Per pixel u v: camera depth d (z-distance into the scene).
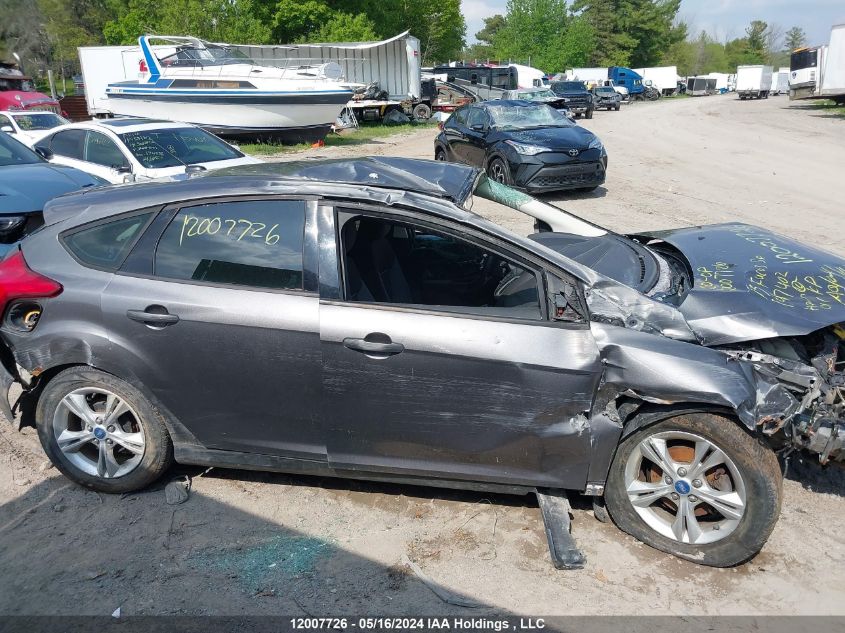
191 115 19.02
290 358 3.14
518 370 3.00
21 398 3.59
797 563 3.11
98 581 2.99
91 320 3.31
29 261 3.47
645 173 14.94
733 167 15.47
